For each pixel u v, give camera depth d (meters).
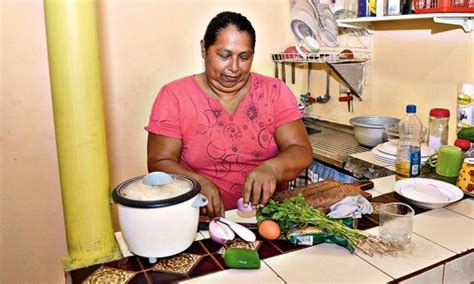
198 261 0.91
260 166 1.20
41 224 2.04
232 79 1.28
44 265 2.08
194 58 2.25
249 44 1.26
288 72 2.53
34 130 1.95
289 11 2.45
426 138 1.79
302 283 0.82
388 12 1.80
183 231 0.90
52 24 0.84
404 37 1.96
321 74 2.47
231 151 1.38
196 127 1.35
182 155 1.40
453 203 1.20
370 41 2.15
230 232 0.99
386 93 2.11
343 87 2.32
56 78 0.86
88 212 0.91
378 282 0.82
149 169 1.34
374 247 0.94
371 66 2.17
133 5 2.06
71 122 0.87
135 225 0.87
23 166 1.96
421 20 1.86
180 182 0.96
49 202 2.03
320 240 0.97
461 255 0.91
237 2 2.29
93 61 0.88
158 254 0.90
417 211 1.16
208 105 1.34
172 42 2.18
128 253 0.96
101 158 0.92
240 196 1.42
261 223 1.01
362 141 2.00
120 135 2.16
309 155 1.37
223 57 1.25
